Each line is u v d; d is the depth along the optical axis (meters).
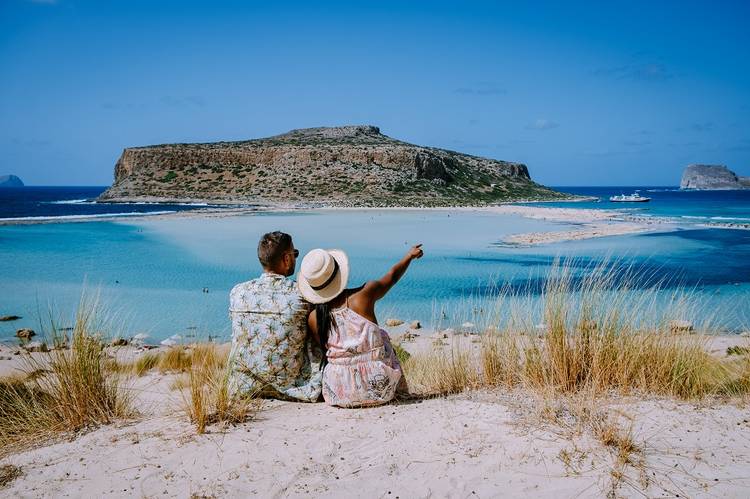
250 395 4.33
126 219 48.69
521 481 2.96
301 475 3.11
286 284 4.37
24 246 29.45
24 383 4.87
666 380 4.42
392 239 32.41
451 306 14.87
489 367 4.89
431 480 3.00
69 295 16.98
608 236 33.69
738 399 4.22
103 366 4.50
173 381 6.27
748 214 62.78
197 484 3.04
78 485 3.09
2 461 3.51
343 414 4.05
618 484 2.88
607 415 3.81
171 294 17.11
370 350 4.16
